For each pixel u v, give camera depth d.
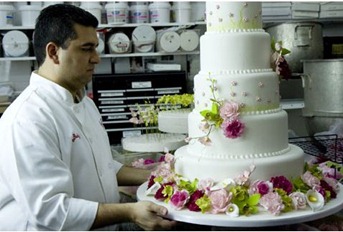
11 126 1.25
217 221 1.18
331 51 3.09
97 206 1.25
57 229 1.23
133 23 2.90
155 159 2.07
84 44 1.30
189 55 3.04
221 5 1.37
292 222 1.17
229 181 1.26
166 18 2.92
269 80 1.35
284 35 2.69
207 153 1.37
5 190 1.29
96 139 1.47
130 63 3.01
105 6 2.87
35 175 1.22
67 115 1.36
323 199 1.24
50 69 1.37
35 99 1.32
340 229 1.32
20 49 2.72
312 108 2.50
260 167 1.29
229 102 1.31
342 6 2.95
